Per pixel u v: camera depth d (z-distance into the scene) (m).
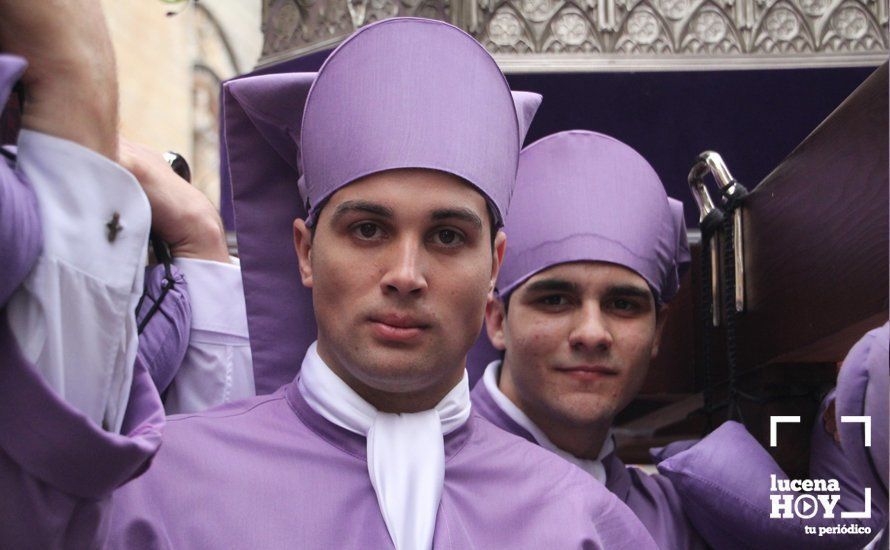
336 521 1.81
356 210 1.87
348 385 1.93
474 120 1.97
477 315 1.89
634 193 2.72
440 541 1.82
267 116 2.20
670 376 3.35
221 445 1.86
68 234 1.47
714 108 3.54
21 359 1.42
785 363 2.88
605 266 2.61
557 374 2.59
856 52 3.37
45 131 1.50
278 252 2.24
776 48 3.37
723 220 2.99
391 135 1.90
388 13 3.27
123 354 1.51
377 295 1.83
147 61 4.90
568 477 2.04
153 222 2.30
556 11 3.35
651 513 2.71
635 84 3.47
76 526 1.50
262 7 3.47
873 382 2.36
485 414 2.71
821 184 2.55
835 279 2.48
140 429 1.51
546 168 2.73
